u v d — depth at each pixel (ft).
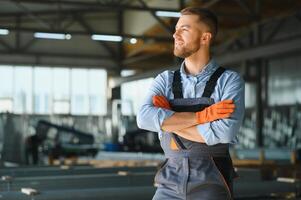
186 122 5.80
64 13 62.69
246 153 37.86
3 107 63.26
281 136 51.42
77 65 65.82
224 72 6.17
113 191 12.34
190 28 6.14
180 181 5.99
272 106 53.31
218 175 5.94
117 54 67.51
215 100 6.05
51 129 46.68
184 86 6.22
